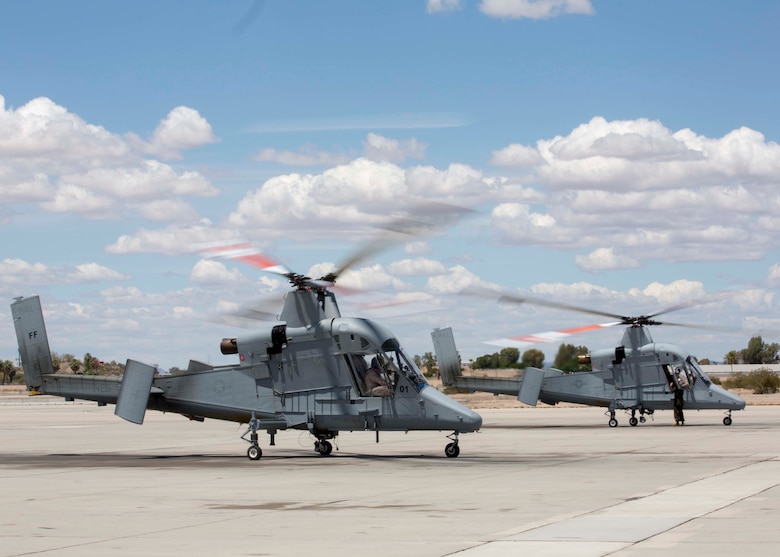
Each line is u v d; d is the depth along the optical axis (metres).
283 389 29.45
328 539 13.95
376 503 17.94
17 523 15.82
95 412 83.38
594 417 58.28
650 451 30.31
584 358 47.09
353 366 28.97
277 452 32.94
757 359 160.62
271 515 16.52
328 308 29.48
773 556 12.16
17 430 50.44
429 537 14.00
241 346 29.77
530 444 34.72
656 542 13.27
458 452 29.08
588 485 20.56
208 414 30.30
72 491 20.59
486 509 16.89
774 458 27.05
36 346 32.34
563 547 13.00
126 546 13.58
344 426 29.00
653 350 45.97
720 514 15.88
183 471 25.36
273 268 28.75
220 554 12.87
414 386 28.67
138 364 30.42
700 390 45.47
